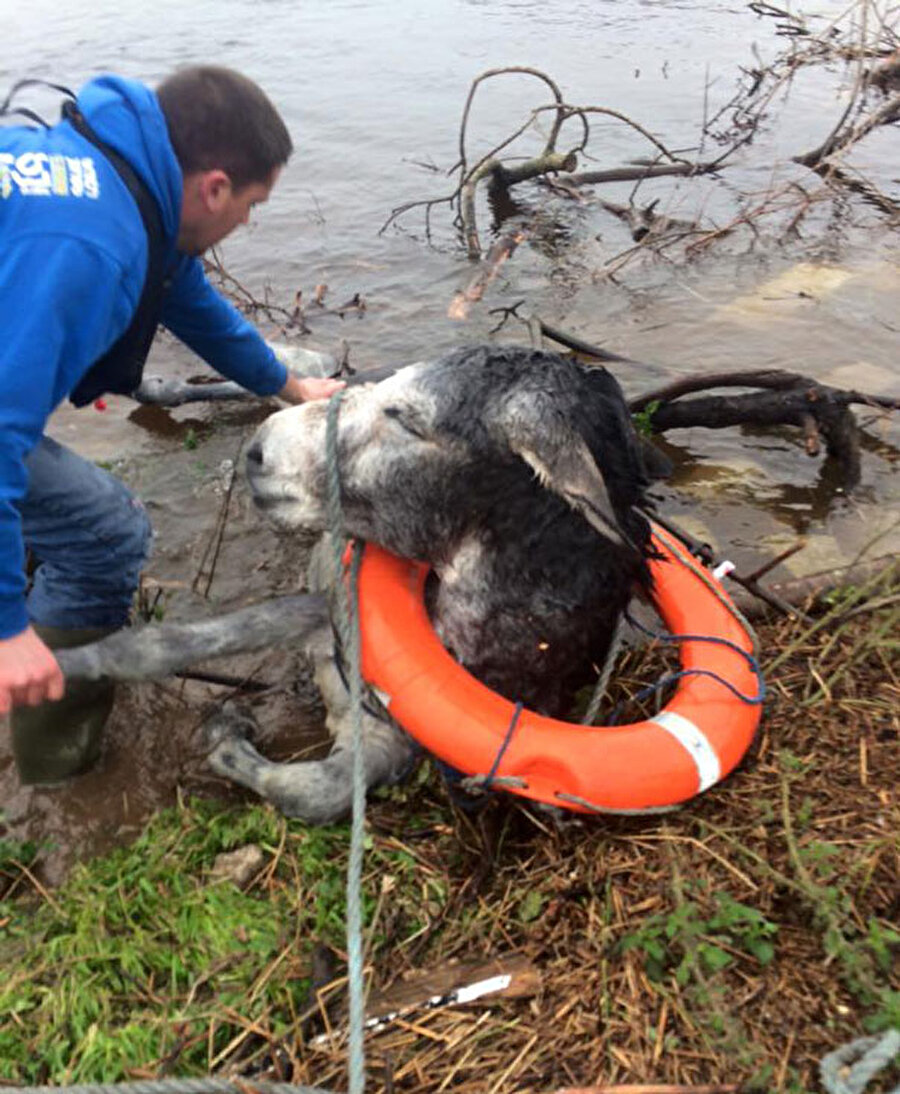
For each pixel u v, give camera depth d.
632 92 10.98
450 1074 2.53
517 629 3.28
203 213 3.04
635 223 8.11
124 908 3.03
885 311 6.77
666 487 5.31
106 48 11.79
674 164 9.08
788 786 3.18
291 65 11.55
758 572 4.08
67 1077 2.59
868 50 10.46
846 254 7.62
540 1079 2.50
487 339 6.35
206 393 5.82
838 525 5.01
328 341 6.34
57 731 3.48
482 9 14.26
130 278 2.70
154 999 2.79
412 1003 2.72
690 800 3.18
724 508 5.15
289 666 4.18
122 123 2.71
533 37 12.89
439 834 3.28
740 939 2.77
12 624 2.68
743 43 12.63
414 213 8.25
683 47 12.53
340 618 3.24
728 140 9.80
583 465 2.98
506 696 3.40
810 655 3.80
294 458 3.25
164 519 4.98
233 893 3.08
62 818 3.52
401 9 14.21
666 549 3.80
